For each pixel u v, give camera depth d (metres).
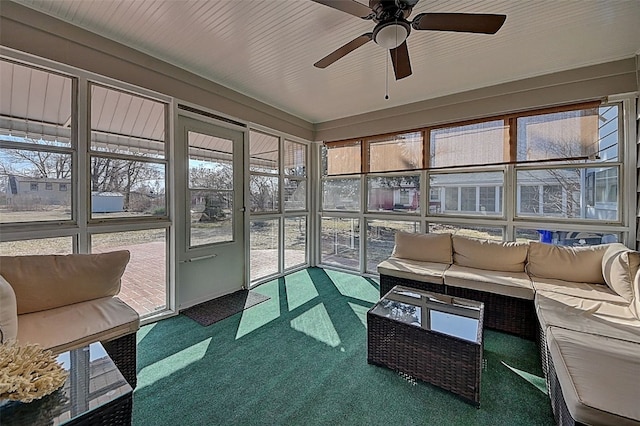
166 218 2.96
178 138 3.02
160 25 2.24
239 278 3.78
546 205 3.15
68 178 2.32
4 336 1.41
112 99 2.54
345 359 2.17
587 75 2.82
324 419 1.59
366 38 1.82
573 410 1.18
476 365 1.68
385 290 3.22
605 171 2.88
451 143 3.62
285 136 4.40
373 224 4.43
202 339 2.46
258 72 3.05
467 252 3.19
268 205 4.25
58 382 1.04
